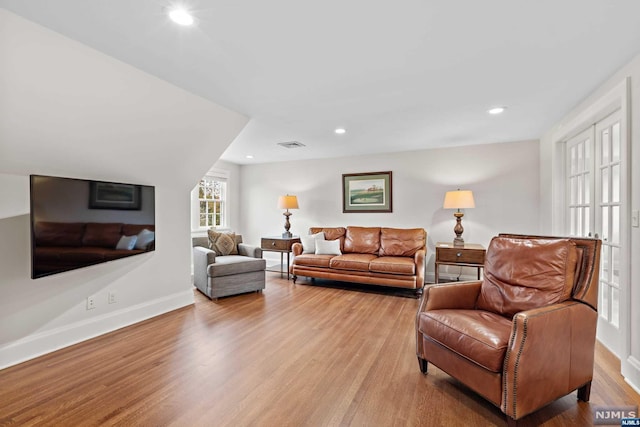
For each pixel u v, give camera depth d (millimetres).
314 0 1438
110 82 2068
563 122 3195
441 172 4699
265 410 1656
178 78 2299
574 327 1626
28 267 2191
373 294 3996
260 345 2459
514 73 2215
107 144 2400
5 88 1712
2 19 1522
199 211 5402
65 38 1746
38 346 2250
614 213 2396
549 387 1541
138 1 1438
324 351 2359
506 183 4320
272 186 6055
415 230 4496
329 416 1610
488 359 1530
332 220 5531
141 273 3029
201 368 2094
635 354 1901
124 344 2465
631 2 1452
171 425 1534
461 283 2199
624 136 2020
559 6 1484
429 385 1904
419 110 3006
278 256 6254
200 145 3094
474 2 1455
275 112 3076
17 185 2119
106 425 1530
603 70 2156
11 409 1646
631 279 1961
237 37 1764
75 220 2197
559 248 1855
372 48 1883
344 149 4801
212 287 3662
